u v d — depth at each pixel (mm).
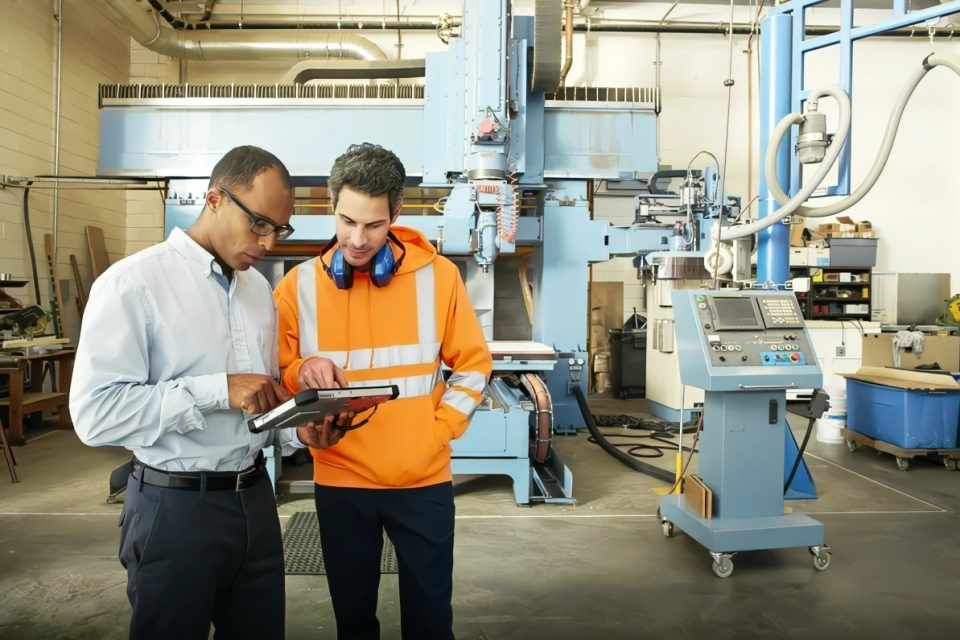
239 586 1213
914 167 7305
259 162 1106
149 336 1095
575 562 2602
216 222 1128
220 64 6891
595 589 2367
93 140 6062
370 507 1351
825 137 2801
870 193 7309
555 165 4547
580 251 4656
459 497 3434
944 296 6762
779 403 2568
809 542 2500
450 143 4109
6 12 4871
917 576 2500
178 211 4332
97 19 6113
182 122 4305
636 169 4590
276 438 1366
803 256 6453
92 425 1001
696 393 5145
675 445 4617
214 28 6781
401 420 1334
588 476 3850
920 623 2141
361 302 1371
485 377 1438
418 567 1359
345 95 4324
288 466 3820
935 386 3932
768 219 2688
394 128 4320
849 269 6688
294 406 979
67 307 5562
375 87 4336
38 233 5238
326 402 1020
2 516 3055
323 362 1222
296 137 4312
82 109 5883
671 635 2057
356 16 6922
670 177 4625
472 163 3807
